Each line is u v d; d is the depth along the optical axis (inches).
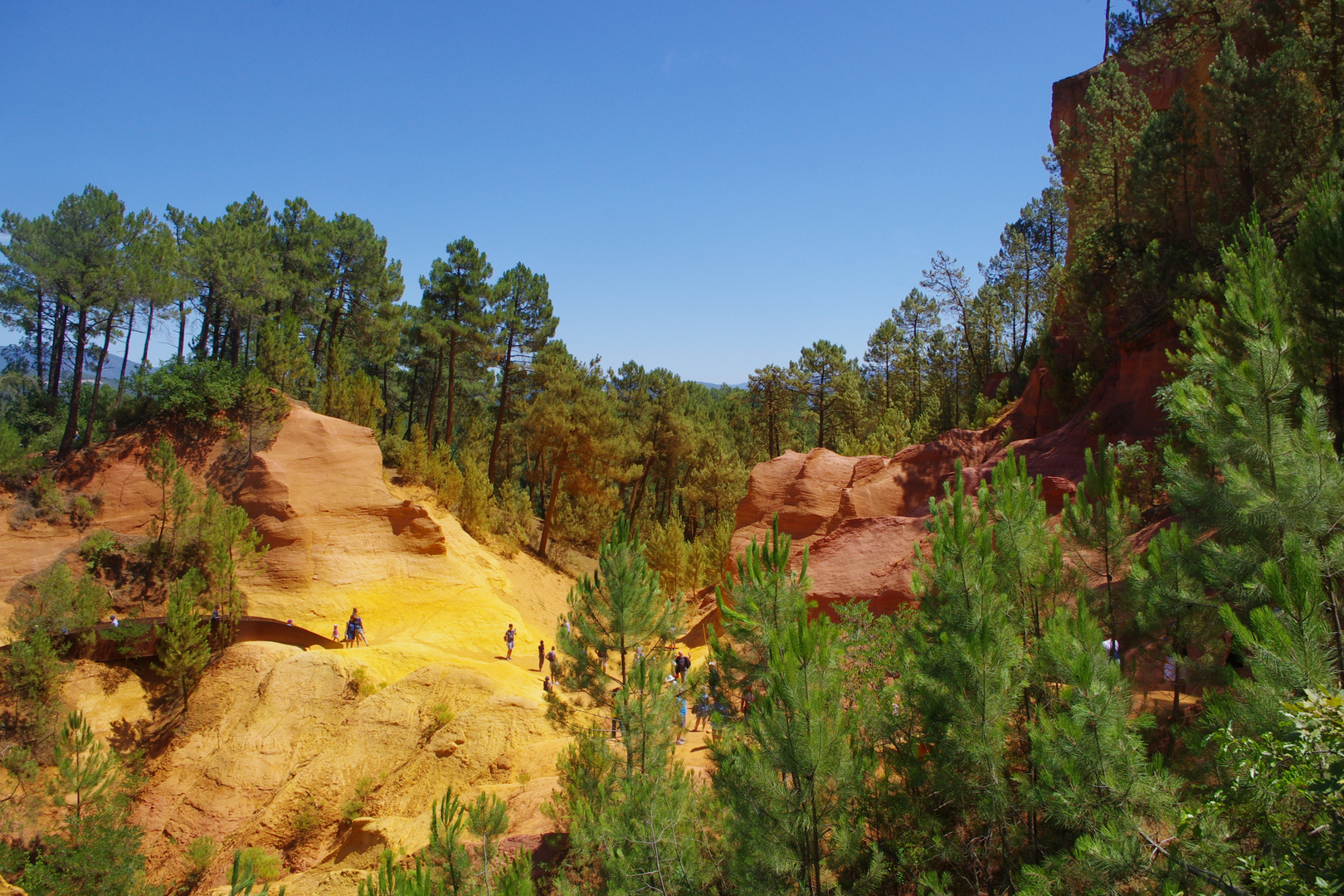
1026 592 430.6
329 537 1496.1
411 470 1867.6
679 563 1673.2
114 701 1143.0
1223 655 374.0
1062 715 314.5
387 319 2209.6
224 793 952.9
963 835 383.6
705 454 2544.3
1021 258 2030.0
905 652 439.8
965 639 366.6
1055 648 322.0
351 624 1326.3
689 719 823.1
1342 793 200.2
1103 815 290.2
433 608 1480.1
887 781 403.5
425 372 2844.5
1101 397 1056.8
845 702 461.7
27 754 994.7
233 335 1924.2
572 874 511.2
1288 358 379.6
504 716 919.7
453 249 2082.9
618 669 641.0
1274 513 318.0
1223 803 265.9
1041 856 356.5
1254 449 334.6
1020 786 350.9
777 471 1347.2
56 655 1114.1
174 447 1526.8
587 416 1980.8
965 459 1182.3
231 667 1135.6
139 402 1606.8
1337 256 423.5
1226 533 365.4
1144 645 415.5
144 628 1204.5
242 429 1577.3
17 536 1328.7
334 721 1027.9
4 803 957.2
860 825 381.4
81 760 1007.0
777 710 364.8
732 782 393.4
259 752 991.6
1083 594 410.3
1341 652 271.4
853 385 2298.2
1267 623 255.0
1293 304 447.2
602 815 477.1
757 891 371.2
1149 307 1021.2
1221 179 1011.9
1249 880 235.1
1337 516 311.6
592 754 592.7
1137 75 1545.3
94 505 1419.8
